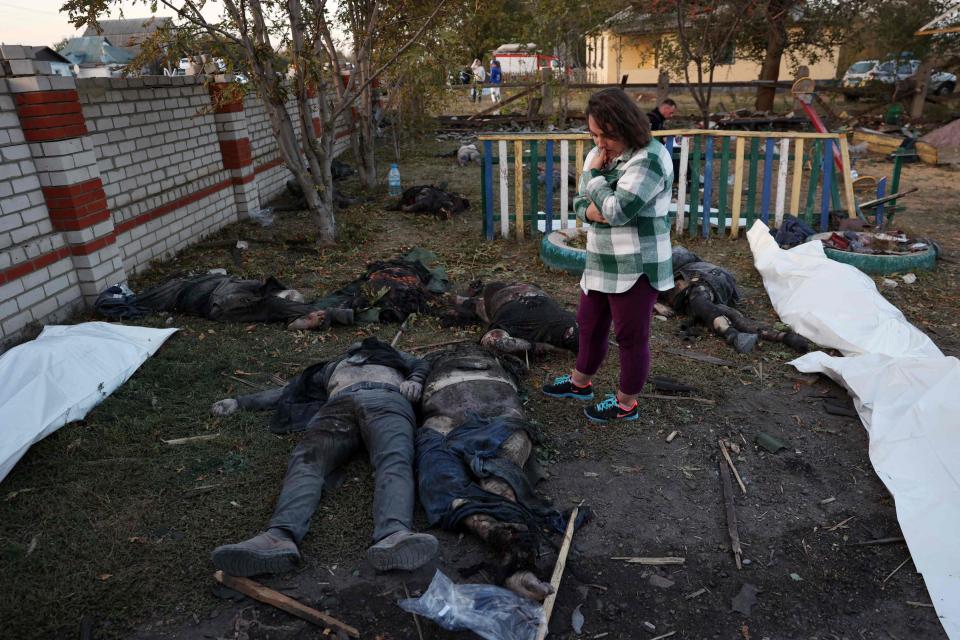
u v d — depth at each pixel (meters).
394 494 2.93
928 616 2.53
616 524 3.06
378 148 15.52
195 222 7.84
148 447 3.61
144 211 6.77
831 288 5.21
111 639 2.44
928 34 16.16
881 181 8.51
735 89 23.72
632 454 3.60
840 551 2.88
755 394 4.25
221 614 2.55
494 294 5.09
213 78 8.20
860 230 7.37
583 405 4.07
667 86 12.17
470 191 10.83
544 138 7.62
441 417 3.43
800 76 10.45
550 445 3.66
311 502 2.96
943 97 17.73
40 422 3.62
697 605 2.60
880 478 3.31
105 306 5.46
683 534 3.00
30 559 2.81
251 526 3.02
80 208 5.43
